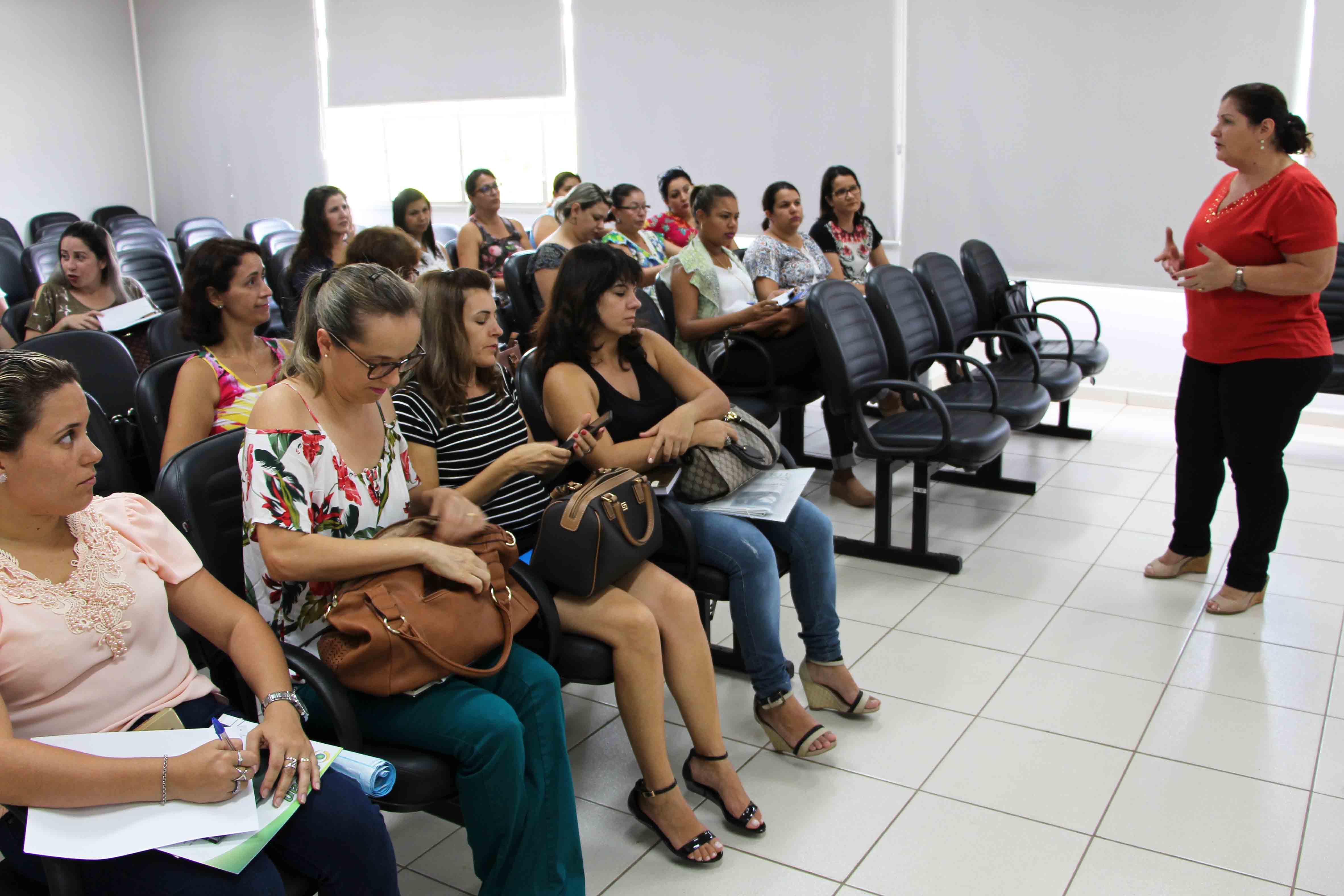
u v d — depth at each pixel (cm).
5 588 140
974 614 310
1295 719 249
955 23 539
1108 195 521
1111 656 283
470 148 754
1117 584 329
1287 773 228
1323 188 274
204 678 164
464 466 216
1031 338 466
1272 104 274
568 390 229
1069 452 466
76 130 837
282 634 174
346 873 144
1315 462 441
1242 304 288
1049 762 234
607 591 203
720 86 622
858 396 331
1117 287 529
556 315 234
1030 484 412
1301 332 284
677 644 210
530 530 226
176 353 315
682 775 231
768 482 250
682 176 560
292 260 433
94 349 281
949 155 557
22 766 126
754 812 212
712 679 213
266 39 806
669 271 397
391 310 165
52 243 527
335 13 773
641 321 336
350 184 815
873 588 330
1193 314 305
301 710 152
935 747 241
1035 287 568
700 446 240
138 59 873
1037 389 383
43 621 141
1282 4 464
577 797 226
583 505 197
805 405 432
